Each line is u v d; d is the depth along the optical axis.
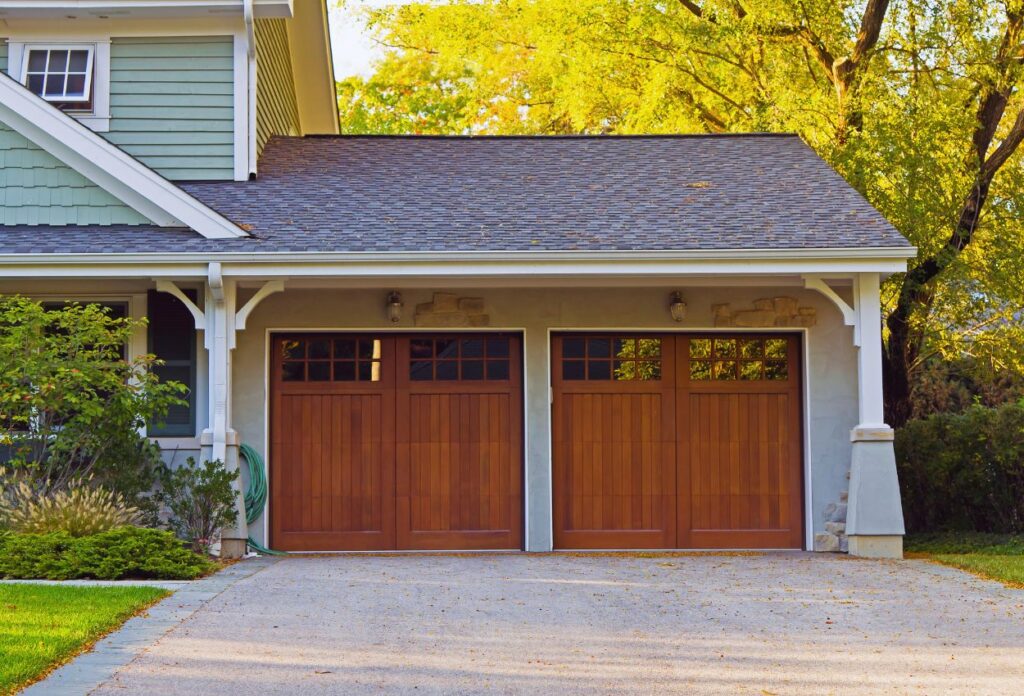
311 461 12.52
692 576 10.20
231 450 11.62
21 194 12.20
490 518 12.56
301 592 9.10
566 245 11.46
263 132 14.75
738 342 12.73
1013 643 7.68
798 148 14.77
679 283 12.22
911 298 16.66
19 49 13.84
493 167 14.21
